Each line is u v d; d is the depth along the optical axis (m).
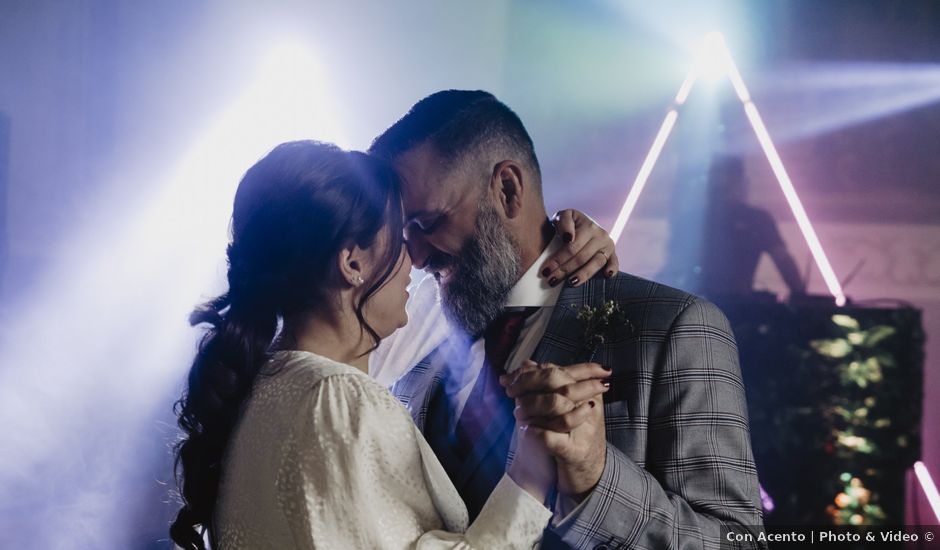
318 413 1.31
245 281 1.46
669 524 1.52
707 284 5.91
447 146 1.89
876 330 3.64
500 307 1.94
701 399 1.70
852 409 3.63
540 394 1.41
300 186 1.42
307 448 1.30
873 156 6.23
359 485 1.28
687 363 1.73
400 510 1.31
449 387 1.96
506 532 1.36
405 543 1.30
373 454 1.31
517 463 1.43
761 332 3.73
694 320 1.77
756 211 5.86
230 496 1.41
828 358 3.66
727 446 1.67
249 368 1.44
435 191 1.90
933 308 5.91
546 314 1.92
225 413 1.43
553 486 1.55
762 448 3.69
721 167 6.27
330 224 1.41
